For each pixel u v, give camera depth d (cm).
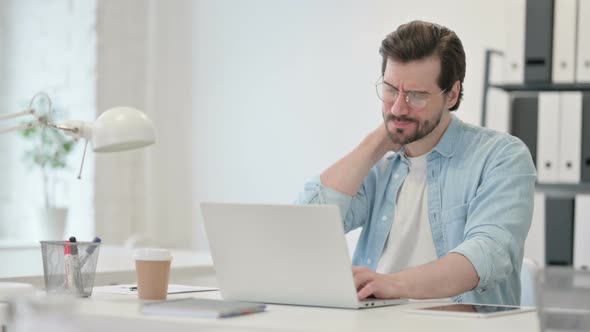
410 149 244
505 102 423
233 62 502
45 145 473
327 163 471
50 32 496
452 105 240
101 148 208
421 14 445
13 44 506
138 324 159
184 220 515
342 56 467
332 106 470
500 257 206
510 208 217
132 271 271
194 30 514
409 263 241
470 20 432
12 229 498
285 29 486
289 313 172
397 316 171
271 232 187
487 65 411
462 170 235
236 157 500
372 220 249
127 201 511
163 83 521
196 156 512
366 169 240
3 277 233
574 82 365
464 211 233
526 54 372
